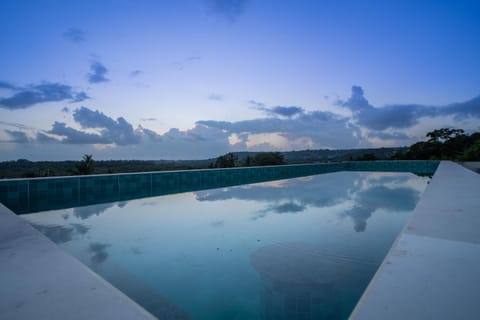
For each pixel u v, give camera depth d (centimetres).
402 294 78
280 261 198
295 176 959
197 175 641
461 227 145
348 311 133
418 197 498
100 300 83
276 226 296
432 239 126
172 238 259
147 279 174
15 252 126
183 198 504
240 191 597
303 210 386
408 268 96
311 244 234
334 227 290
